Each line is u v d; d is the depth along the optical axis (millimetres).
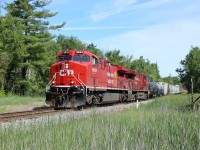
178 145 7859
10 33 44562
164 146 7605
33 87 49594
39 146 7715
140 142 7758
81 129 10203
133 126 11039
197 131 9156
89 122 12219
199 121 11359
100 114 16906
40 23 51000
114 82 31812
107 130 9211
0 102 29797
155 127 10273
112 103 33344
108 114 16906
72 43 87562
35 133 9906
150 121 12180
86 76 24000
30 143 8219
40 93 53250
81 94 23703
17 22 46938
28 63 47875
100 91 27750
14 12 49062
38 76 53531
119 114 16797
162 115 14148
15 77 50188
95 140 8031
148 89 51250
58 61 25266
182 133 9242
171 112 14773
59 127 11617
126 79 37281
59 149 7746
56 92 24141
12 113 19375
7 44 44719
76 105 23734
